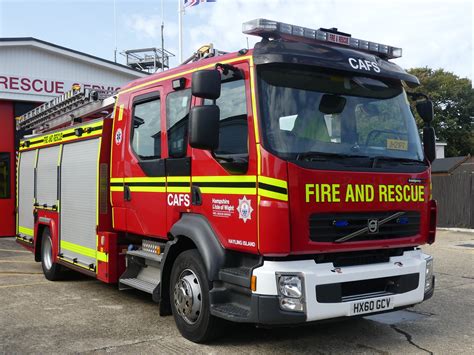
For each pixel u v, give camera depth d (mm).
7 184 15281
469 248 12562
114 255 6672
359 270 4582
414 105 5918
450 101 48844
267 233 4289
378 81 5199
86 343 5148
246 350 4965
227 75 4832
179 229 5230
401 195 4953
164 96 5750
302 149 4473
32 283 8328
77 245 7551
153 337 5355
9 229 15289
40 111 9367
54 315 6246
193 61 6047
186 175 5273
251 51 4609
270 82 4551
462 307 6793
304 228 4320
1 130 15258
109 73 16891
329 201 4441
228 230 4699
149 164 5902
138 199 6141
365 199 4664
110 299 7141
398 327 5852
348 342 5270
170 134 5586
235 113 4703
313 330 5676
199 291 5082
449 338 5441
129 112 6449
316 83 4758
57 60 15812
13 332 5520
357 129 4898
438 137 47594
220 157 4809
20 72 15172
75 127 7688
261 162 4359
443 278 8812
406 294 4895
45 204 8758
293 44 4738
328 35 5117
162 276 5570
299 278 4305
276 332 5555
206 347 5035
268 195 4301
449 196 17328
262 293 4281
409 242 5047
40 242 9094
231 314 4512
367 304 4586
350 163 4652
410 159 5168
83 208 7363
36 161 9297
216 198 4848
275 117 4473
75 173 7637
